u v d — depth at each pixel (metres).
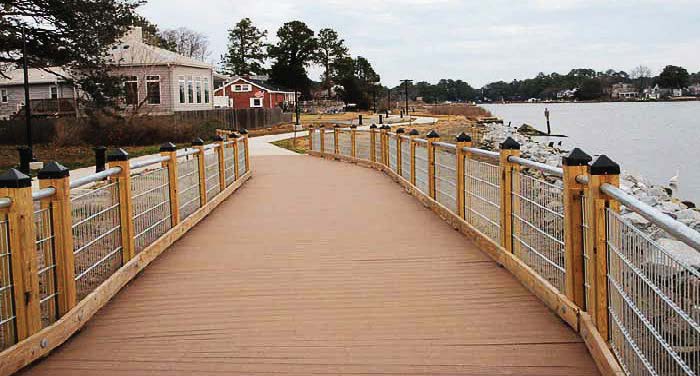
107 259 6.09
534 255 5.93
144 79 35.50
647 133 49.19
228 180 13.30
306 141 32.28
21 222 4.29
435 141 10.57
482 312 5.32
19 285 4.31
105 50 25.66
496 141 30.23
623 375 3.75
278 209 11.12
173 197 8.53
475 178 8.05
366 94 92.81
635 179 17.59
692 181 23.02
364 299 5.75
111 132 30.31
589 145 38.50
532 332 4.83
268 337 4.85
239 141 14.91
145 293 6.10
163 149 8.40
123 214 6.54
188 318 5.33
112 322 5.29
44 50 24.14
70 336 4.93
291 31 84.69
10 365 4.11
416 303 5.61
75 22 23.88
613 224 4.09
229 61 89.25
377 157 18.59
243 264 7.16
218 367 4.32
